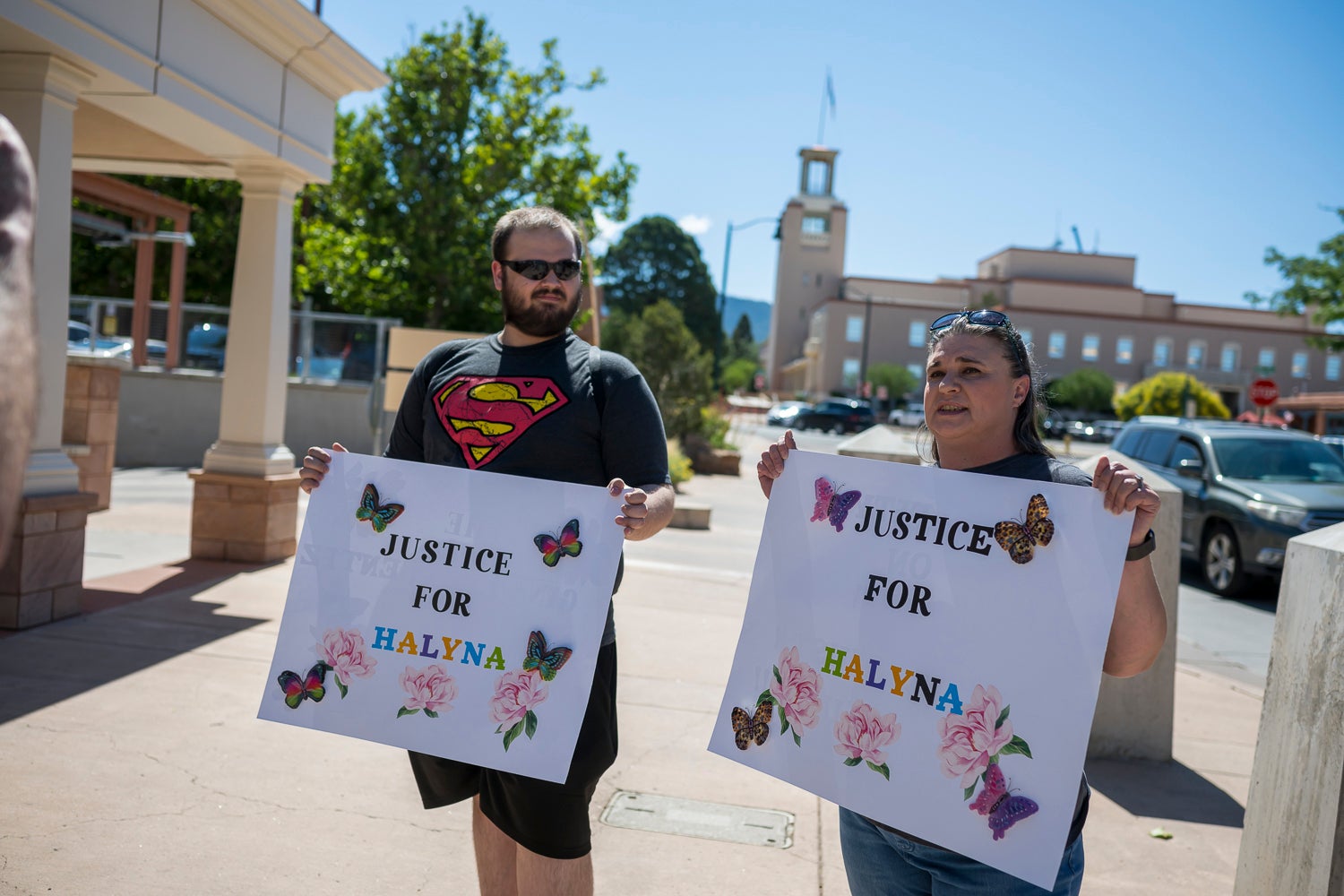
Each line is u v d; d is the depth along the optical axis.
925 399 2.03
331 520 2.28
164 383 15.41
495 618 2.18
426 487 2.25
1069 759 1.77
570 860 2.18
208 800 3.39
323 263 18.31
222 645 5.23
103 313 15.98
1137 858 3.53
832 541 2.04
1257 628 8.41
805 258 82.88
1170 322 68.81
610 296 73.00
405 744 2.17
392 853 3.13
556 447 2.24
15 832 3.05
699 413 20.28
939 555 1.94
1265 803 2.53
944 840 1.83
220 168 8.06
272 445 7.74
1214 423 11.16
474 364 2.36
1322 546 2.37
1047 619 1.83
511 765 2.11
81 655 4.92
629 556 9.23
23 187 0.82
